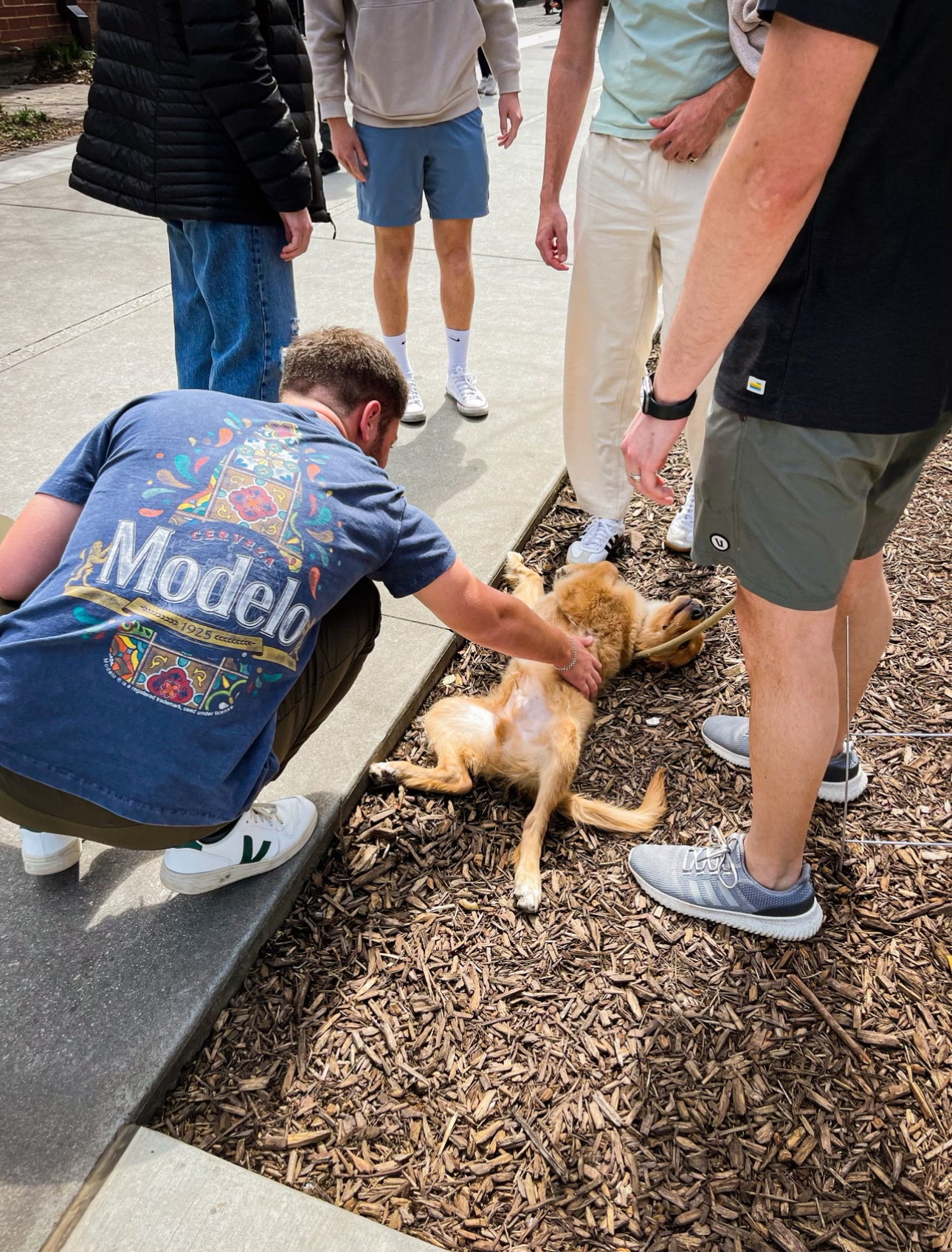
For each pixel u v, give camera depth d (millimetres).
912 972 2082
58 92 10578
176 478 1689
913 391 1598
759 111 1314
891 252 1510
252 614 1655
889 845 2383
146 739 1625
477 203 3854
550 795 2422
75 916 2078
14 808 1753
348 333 2082
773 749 1921
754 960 2119
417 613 3125
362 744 2570
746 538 1797
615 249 3018
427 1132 1796
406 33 3426
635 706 2924
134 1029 1857
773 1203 1696
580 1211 1681
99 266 5762
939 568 3441
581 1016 2004
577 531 3709
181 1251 1567
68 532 1842
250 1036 1946
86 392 4266
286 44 2760
